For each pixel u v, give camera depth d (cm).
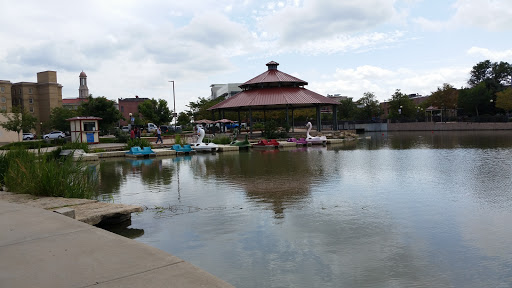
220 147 2725
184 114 8025
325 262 538
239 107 4378
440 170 1455
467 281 474
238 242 624
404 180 1233
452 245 599
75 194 882
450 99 7550
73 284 325
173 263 374
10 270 362
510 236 637
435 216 773
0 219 579
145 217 792
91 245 439
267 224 728
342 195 998
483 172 1373
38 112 8944
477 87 7281
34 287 321
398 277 488
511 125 5844
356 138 4338
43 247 434
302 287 462
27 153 1082
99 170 1661
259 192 1055
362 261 540
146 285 318
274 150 2792
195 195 1032
